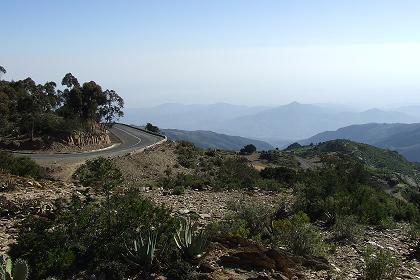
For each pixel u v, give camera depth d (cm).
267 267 1030
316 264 1141
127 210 1148
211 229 1313
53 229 1092
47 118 5372
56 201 1370
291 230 1302
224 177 3484
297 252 1217
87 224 1091
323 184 2478
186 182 3014
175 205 1972
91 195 1752
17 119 5734
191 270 960
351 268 1202
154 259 990
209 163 4691
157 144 5550
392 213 2322
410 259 1412
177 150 5181
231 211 1828
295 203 2094
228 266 1022
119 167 3553
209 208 1939
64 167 3170
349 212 2039
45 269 926
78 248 1013
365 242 1581
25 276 832
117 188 1909
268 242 1313
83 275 934
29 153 4484
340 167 3231
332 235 1648
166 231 1096
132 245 1030
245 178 3512
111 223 1105
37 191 1852
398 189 5103
